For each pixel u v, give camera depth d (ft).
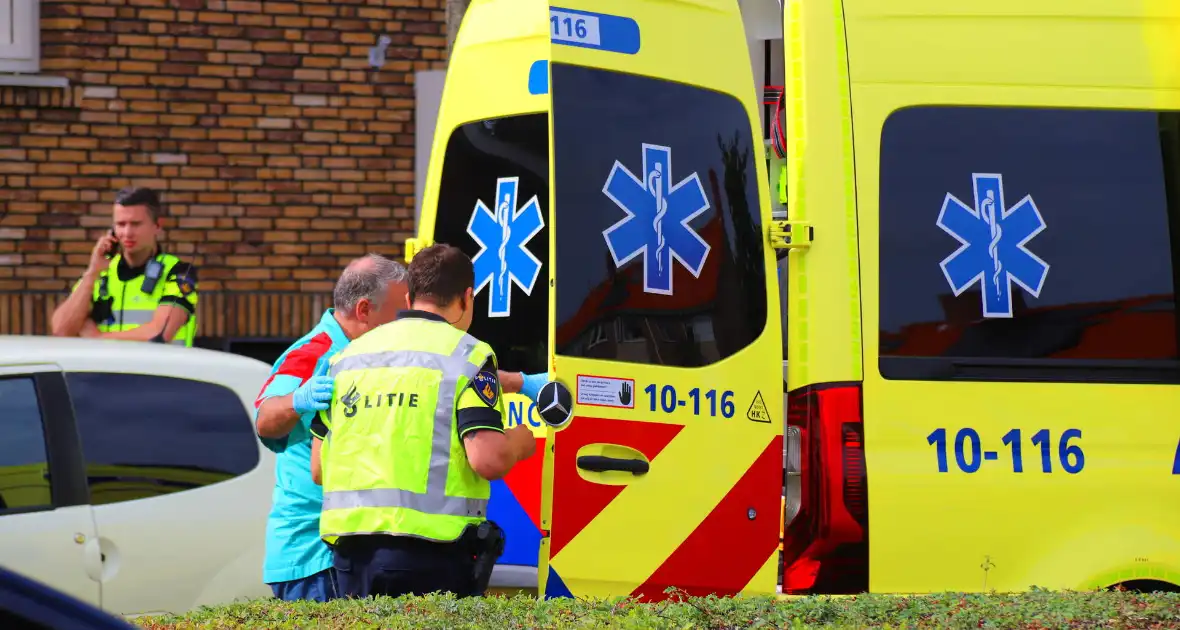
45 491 34.68
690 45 32.55
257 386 38.68
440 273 29.30
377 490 27.91
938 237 33.58
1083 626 25.72
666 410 31.07
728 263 32.42
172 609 35.58
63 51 66.44
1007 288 33.83
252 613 25.95
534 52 36.94
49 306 66.18
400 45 69.62
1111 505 33.65
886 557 32.55
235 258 68.28
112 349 37.42
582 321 30.32
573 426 29.84
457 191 38.29
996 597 28.14
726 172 32.63
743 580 31.73
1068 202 34.45
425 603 26.14
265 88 68.39
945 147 33.94
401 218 69.97
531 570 34.45
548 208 36.24
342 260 69.41
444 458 28.02
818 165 33.22
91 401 36.06
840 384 32.73
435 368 28.25
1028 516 33.27
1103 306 34.32
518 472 35.29
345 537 28.32
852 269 33.06
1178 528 33.88
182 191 67.72
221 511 36.73
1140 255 34.68
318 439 29.68
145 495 35.91
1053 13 34.99
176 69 67.56
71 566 34.30
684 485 31.12
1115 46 35.22
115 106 67.00
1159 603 27.14
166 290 49.16
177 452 36.68
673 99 32.14
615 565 30.22
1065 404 33.78
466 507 28.09
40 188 66.54
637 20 31.81
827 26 33.78
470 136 38.11
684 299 31.65
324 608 26.13
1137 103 35.04
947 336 33.37
